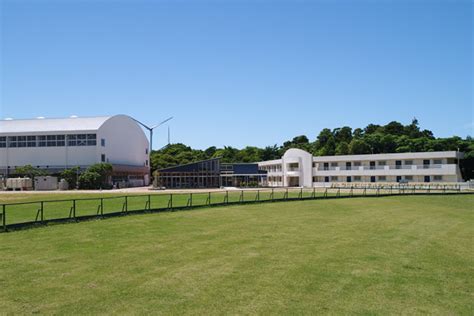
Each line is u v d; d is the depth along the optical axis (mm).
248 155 118938
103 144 85438
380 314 8953
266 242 16766
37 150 84312
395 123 117000
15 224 19797
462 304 9617
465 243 16984
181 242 16656
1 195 55875
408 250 15398
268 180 96250
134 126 101562
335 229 20531
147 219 24141
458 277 11805
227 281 11203
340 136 119125
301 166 82500
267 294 10156
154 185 78438
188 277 11547
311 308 9242
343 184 75438
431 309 9289
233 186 83062
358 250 15281
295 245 16156
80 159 83375
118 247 15555
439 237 18406
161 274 11836
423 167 71688
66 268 12414
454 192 51875
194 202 38594
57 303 9438
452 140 90375
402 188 59781
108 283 10953
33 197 49969
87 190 72250
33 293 10117
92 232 19109
